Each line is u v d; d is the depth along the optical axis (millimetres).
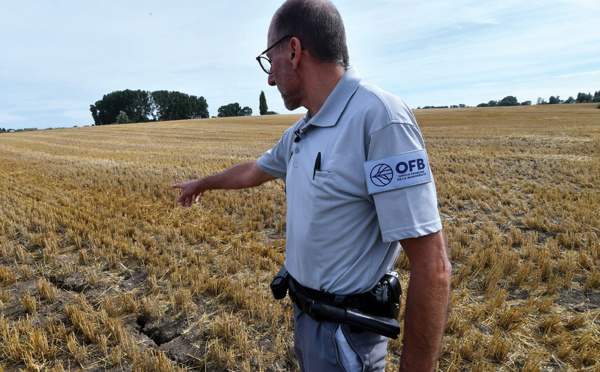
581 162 10508
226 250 4730
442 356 2689
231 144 21516
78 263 4344
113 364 2658
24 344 2762
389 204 1028
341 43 1196
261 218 5930
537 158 11430
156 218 5969
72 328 3047
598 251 4156
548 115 38719
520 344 2783
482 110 55250
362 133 1067
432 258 1032
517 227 5398
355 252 1154
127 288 3779
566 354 2617
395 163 1023
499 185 8180
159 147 20781
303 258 1231
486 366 2527
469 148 14562
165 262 4301
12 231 5297
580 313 3141
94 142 25781
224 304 3420
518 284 3656
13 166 12883
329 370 1206
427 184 1049
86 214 5965
